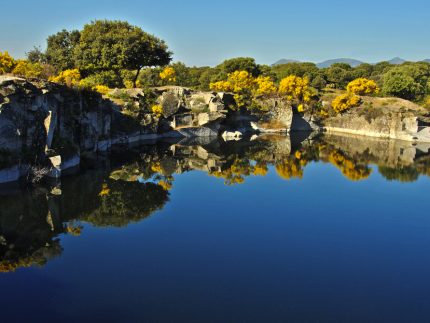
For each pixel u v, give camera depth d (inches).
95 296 833.5
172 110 3489.2
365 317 801.6
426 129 3848.4
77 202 1491.1
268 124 4375.0
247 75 4608.8
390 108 4217.5
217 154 2812.5
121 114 2967.5
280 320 776.9
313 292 895.7
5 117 1465.3
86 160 2192.4
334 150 3139.8
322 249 1149.1
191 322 753.0
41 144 1692.9
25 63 2311.8
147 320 754.2
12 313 758.5
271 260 1058.1
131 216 1375.5
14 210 1344.7
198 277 941.2
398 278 979.3
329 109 4744.1
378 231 1311.5
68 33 4062.5
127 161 2345.0
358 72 6230.3
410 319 797.2
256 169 2317.9
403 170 2338.8
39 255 1031.0
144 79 4596.5
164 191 1737.2
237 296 861.8
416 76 5049.2
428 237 1261.1
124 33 3590.1
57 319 745.0
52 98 1760.6
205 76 5423.2
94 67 3587.6
